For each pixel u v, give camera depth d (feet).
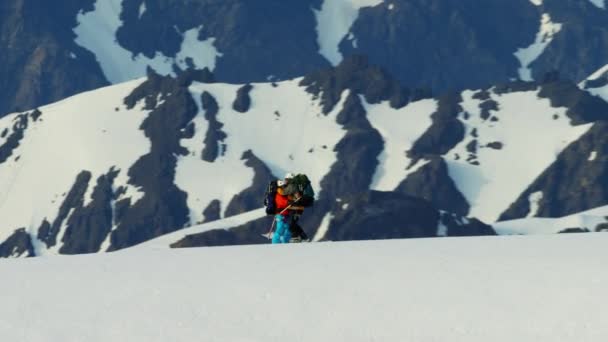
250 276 55.83
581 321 43.37
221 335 42.63
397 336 42.01
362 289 51.42
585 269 55.26
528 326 42.96
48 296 51.90
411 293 50.19
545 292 49.39
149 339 42.14
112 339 42.16
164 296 50.93
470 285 51.75
